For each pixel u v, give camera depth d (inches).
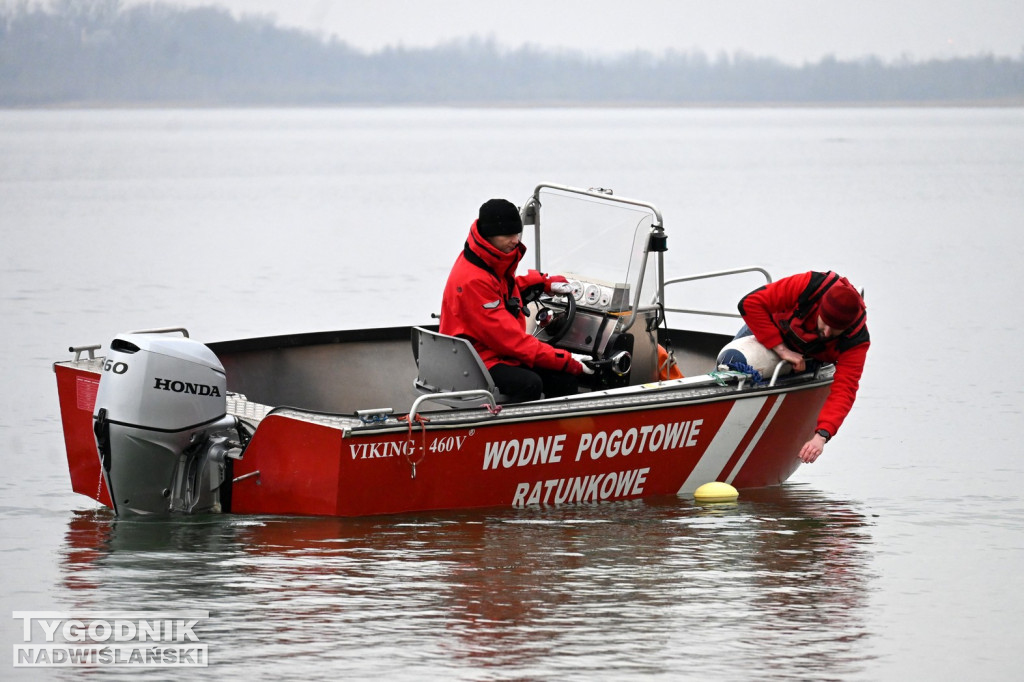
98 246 2268.7
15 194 3794.3
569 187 744.3
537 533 616.1
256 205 3341.5
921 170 5093.5
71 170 5265.8
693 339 838.5
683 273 1907.0
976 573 576.1
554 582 547.2
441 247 2266.2
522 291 724.0
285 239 2422.5
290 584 537.3
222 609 510.0
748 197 3590.1
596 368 709.9
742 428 705.6
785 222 2792.8
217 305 1510.8
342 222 2812.5
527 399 662.5
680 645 480.1
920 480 761.6
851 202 3393.2
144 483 615.8
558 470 653.3
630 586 544.4
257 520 617.9
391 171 5098.4
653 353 730.2
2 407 936.9
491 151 7096.5
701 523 647.8
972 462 807.7
